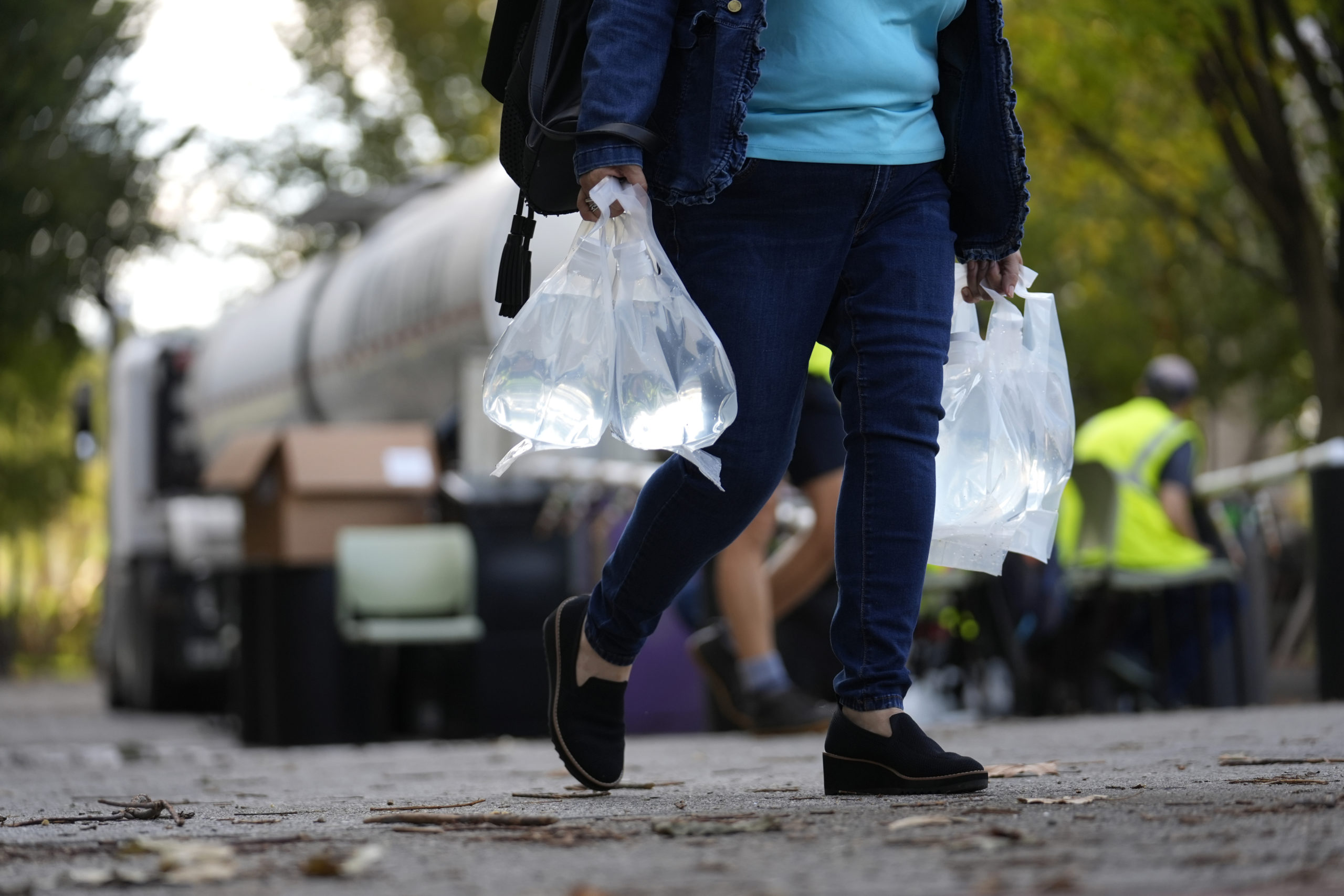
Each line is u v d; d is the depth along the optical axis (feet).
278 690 68.13
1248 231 125.80
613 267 22.00
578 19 22.53
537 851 17.03
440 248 69.31
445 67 157.79
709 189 21.74
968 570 25.18
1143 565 62.95
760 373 22.40
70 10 90.02
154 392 113.29
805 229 22.49
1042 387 25.21
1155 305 142.82
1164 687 64.95
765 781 27.81
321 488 67.36
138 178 93.86
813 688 54.80
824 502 45.52
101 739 79.15
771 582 47.24
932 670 72.33
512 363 22.06
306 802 26.13
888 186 22.62
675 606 61.36
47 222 92.17
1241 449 188.14
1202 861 14.79
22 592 251.60
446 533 67.41
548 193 22.57
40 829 21.53
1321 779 22.50
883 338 22.79
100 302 96.99
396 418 78.13
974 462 24.81
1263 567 66.08
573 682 24.77
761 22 21.72
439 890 14.55
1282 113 79.61
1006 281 25.18
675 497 23.16
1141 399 65.87
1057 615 62.18
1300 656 81.76
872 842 16.79
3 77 89.40
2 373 119.14
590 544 66.59
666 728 64.08
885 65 22.61
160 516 110.93
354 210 88.07
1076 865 14.83
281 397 90.74
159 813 22.81
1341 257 81.82
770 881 14.42
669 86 22.18
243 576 72.59
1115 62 81.97
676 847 17.04
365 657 68.49
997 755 34.06
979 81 23.52
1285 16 76.89
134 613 110.22
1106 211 124.88
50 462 192.54
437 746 55.31
